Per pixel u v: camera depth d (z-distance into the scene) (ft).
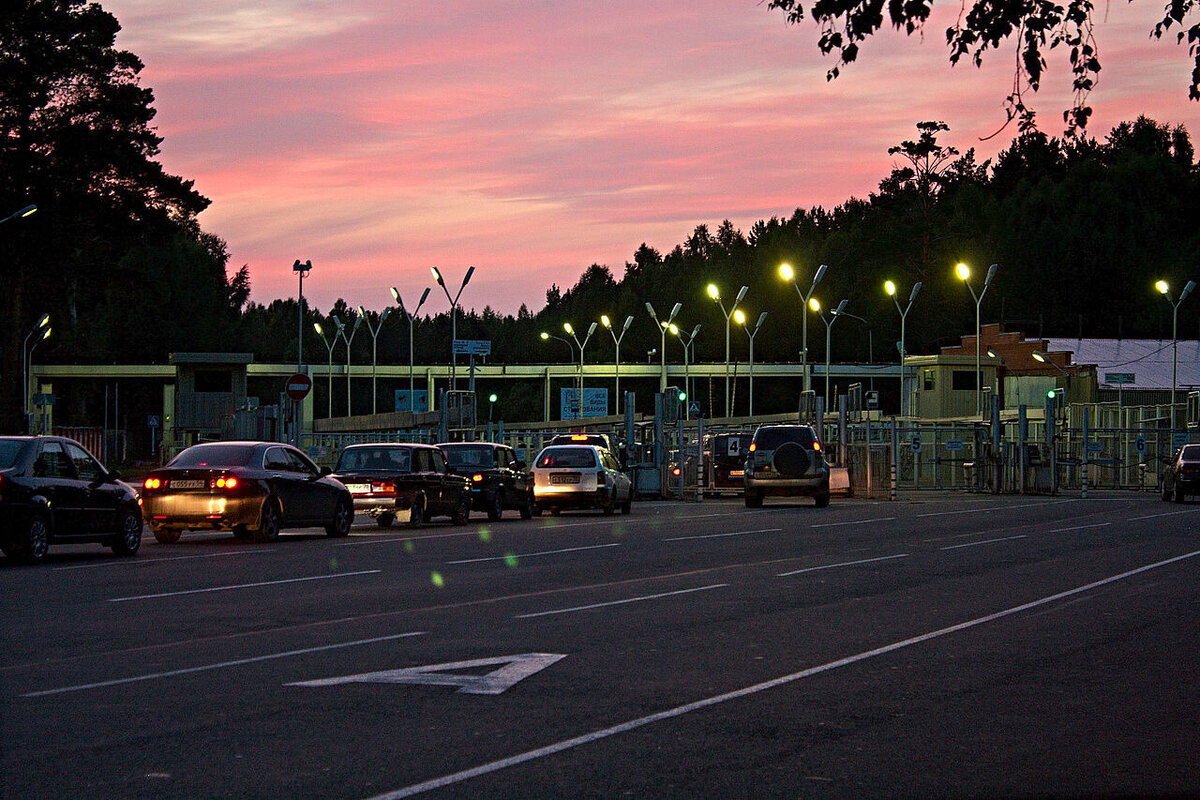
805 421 163.63
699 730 26.71
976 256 456.86
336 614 44.62
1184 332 423.23
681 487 151.64
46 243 175.73
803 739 26.04
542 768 23.36
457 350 184.34
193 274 449.89
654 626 42.11
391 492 92.53
